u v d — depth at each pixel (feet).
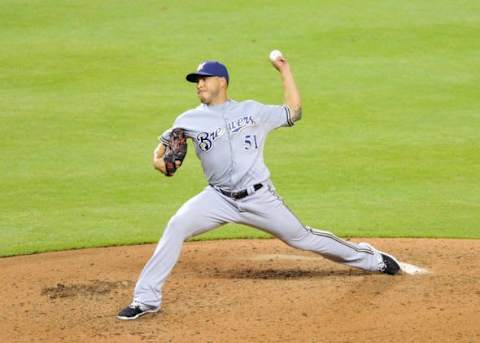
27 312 90.53
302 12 244.63
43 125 176.86
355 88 195.62
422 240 117.60
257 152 90.68
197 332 82.74
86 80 202.49
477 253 110.22
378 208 134.10
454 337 79.56
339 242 95.86
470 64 209.26
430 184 145.48
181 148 89.61
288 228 92.53
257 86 195.42
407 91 193.98
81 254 115.03
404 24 234.17
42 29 236.43
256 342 79.71
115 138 169.68
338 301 89.86
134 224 128.77
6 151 163.63
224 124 89.25
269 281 98.37
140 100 189.78
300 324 83.76
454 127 173.68
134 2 257.75
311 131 173.06
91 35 231.09
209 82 89.40
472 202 136.67
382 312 86.22
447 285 94.73
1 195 142.82
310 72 204.95
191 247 116.47
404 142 166.20
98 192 143.95
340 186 144.97
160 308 89.86
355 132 172.04
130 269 106.63
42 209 136.46
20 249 118.11
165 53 217.77
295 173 151.53
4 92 196.03
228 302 91.15
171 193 143.33
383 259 97.91
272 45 221.66
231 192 90.27
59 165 156.66
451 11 243.60
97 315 88.89
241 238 121.80
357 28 231.71
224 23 237.86
